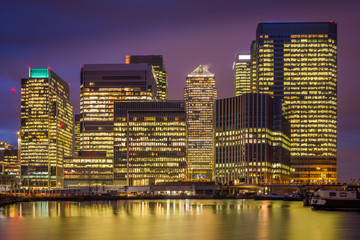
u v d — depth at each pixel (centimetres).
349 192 17600
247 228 10862
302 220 12875
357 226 11231
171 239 9044
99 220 13162
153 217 14212
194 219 13388
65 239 9150
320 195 17988
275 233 9881
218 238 9144
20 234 9919
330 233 9888
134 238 9206
